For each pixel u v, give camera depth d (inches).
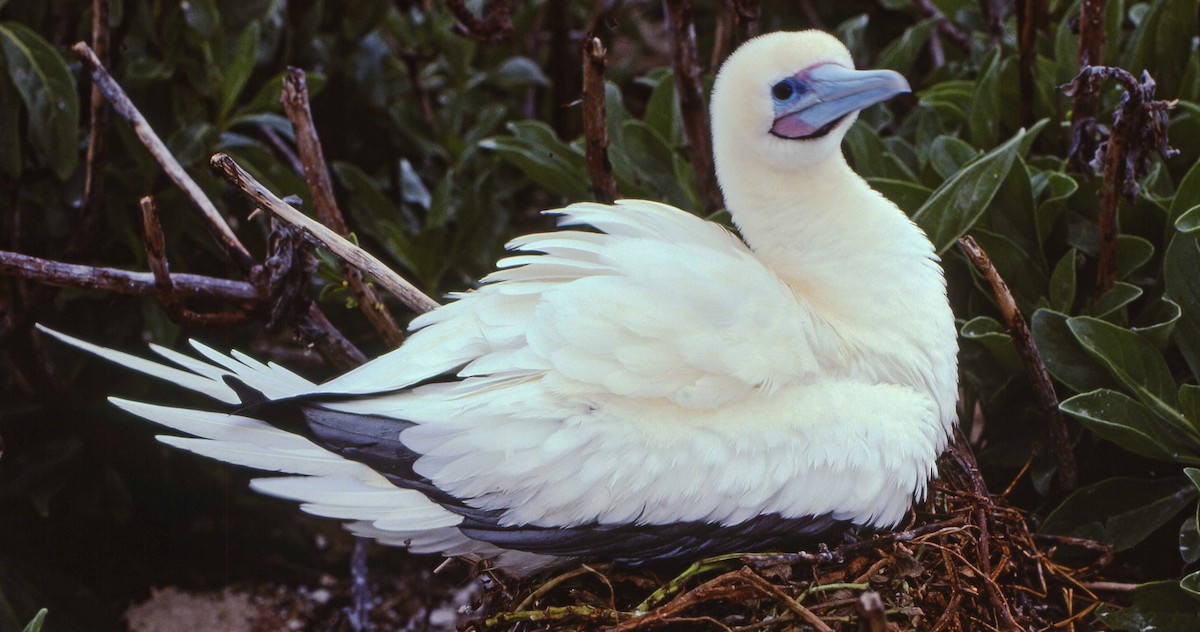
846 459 177.5
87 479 282.5
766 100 197.2
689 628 177.5
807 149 196.9
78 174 273.4
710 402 173.8
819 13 384.5
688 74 240.8
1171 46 243.4
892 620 176.4
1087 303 218.4
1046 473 215.6
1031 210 225.0
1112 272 214.2
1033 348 201.5
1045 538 206.4
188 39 283.4
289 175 277.0
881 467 179.5
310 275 221.0
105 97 229.6
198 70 283.4
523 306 180.4
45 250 282.2
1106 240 210.8
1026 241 226.7
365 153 337.7
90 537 289.9
